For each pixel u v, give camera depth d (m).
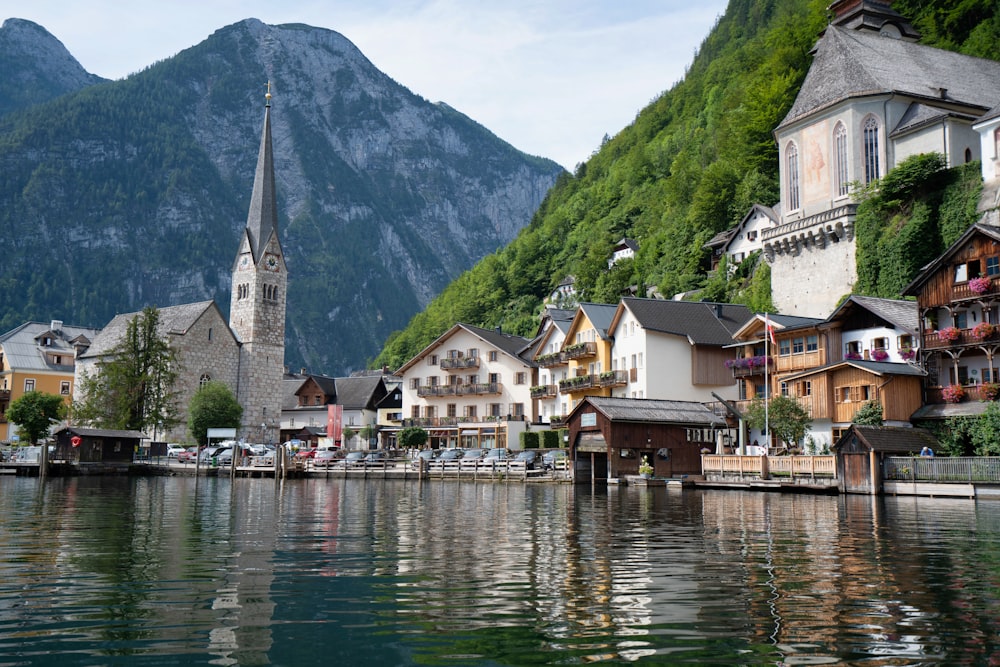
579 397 87.69
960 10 93.69
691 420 59.41
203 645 11.71
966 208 65.19
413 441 97.50
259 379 130.25
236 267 133.75
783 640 11.94
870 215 72.81
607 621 13.11
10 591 15.45
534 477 62.84
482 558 20.00
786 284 82.69
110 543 22.83
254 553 20.89
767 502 39.94
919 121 71.88
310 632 12.45
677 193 144.62
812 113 79.94
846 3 93.50
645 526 27.88
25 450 83.62
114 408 95.50
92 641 11.90
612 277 140.88
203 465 82.06
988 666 10.66
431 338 185.12
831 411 56.09
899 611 13.78
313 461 75.88
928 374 53.31
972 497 40.22
